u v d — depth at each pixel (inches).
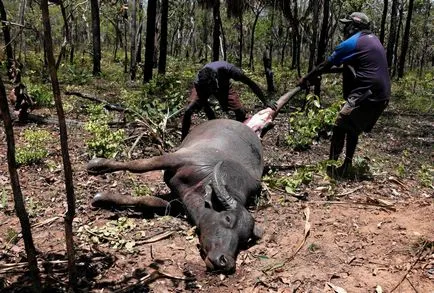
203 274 109.3
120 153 191.6
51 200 145.1
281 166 188.7
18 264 108.9
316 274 110.3
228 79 193.8
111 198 138.2
